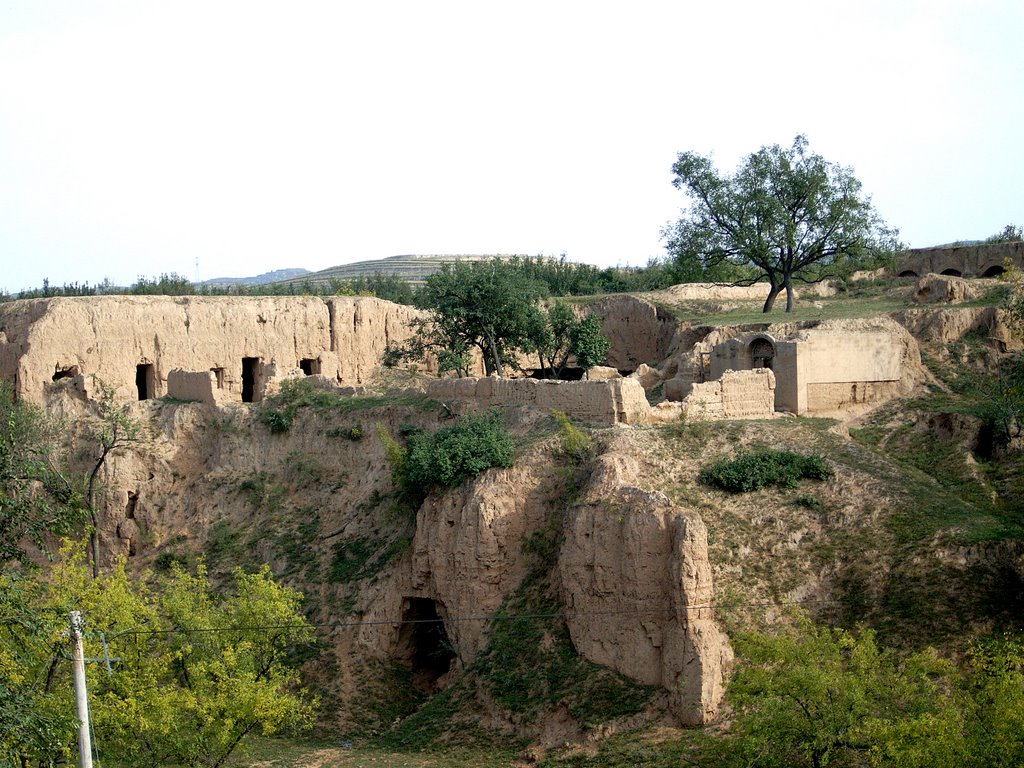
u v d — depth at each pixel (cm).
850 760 3209
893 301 6944
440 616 4659
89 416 6197
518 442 4866
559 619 4197
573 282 10594
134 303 6794
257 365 7175
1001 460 4809
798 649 3094
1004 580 3884
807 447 4744
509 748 3850
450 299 6612
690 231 7269
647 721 3706
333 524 5409
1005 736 2702
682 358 5991
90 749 2820
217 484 5838
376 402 5831
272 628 3747
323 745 4172
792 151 7025
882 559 4078
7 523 2934
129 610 3478
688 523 3766
